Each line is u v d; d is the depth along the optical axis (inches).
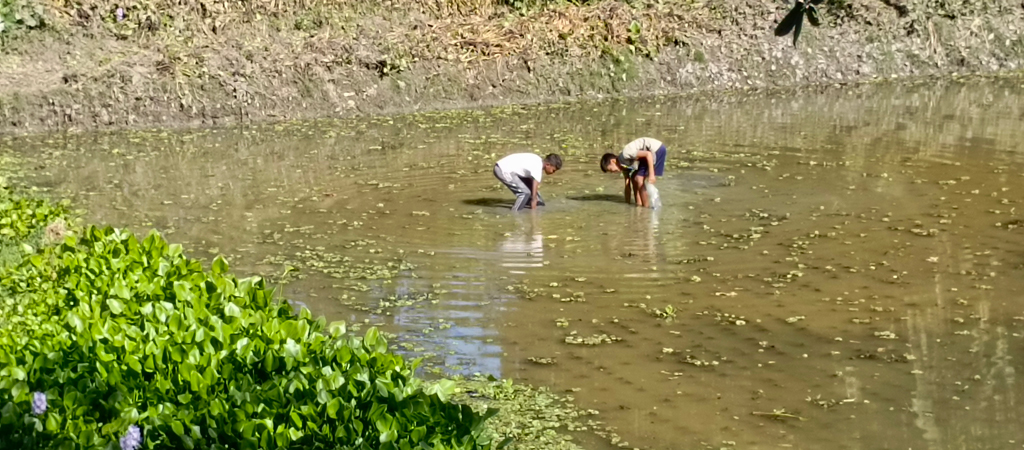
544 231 442.0
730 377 287.1
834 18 923.4
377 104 770.2
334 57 777.6
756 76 876.0
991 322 326.3
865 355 301.3
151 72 727.1
